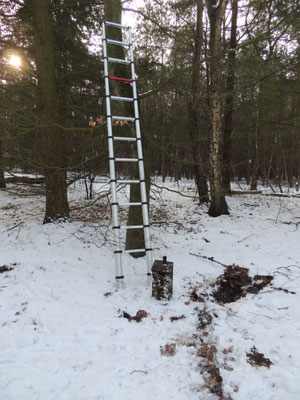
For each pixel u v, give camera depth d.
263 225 6.50
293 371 1.90
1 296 2.79
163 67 5.94
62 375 1.84
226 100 7.95
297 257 4.16
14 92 5.35
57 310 2.60
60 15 6.43
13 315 2.48
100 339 2.21
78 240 4.71
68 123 6.61
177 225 6.60
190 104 7.05
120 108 3.82
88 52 7.15
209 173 7.15
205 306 2.79
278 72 6.89
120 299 2.85
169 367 1.94
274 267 3.76
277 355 2.07
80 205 8.87
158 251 4.53
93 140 5.36
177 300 2.88
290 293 3.01
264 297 2.96
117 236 3.09
